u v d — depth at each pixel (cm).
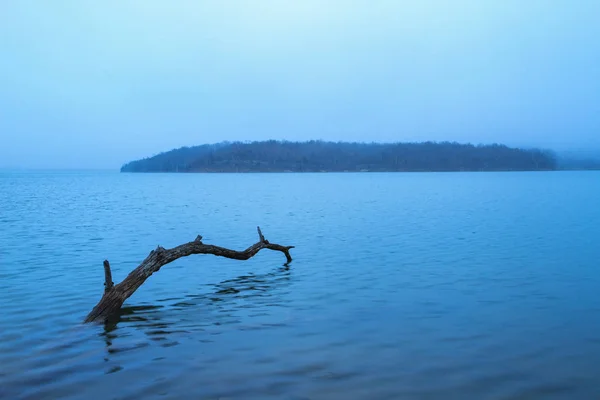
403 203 5269
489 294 1295
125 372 781
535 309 1144
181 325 1046
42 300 1250
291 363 815
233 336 966
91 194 7669
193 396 692
